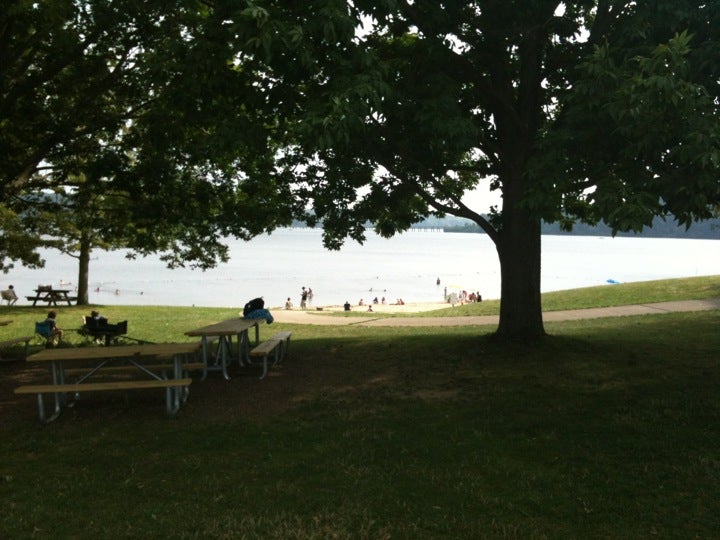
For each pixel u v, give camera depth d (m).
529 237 11.03
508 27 9.22
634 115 5.76
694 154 5.68
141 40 10.94
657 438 6.37
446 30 9.30
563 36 10.05
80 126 11.69
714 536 4.40
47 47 10.71
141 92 11.65
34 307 29.28
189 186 13.80
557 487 5.27
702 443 6.19
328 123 6.25
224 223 13.53
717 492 5.07
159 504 5.01
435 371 9.80
